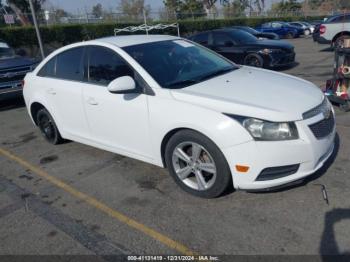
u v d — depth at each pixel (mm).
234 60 10484
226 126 2945
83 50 4328
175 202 3375
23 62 8078
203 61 4203
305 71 9875
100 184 3908
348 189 3266
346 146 4180
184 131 3223
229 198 3311
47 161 4742
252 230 2846
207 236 2844
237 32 10883
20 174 4426
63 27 21703
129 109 3643
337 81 5465
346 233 2693
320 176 3537
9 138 5941
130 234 2984
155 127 3436
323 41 13688
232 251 2648
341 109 5535
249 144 2885
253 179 2967
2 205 3672
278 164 2908
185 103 3211
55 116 4820
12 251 2910
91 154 4793
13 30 19234
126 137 3850
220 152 3031
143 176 3973
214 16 36812
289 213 3002
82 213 3377
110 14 27844
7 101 8703
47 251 2871
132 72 3703
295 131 2896
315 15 47688
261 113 2895
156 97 3426
